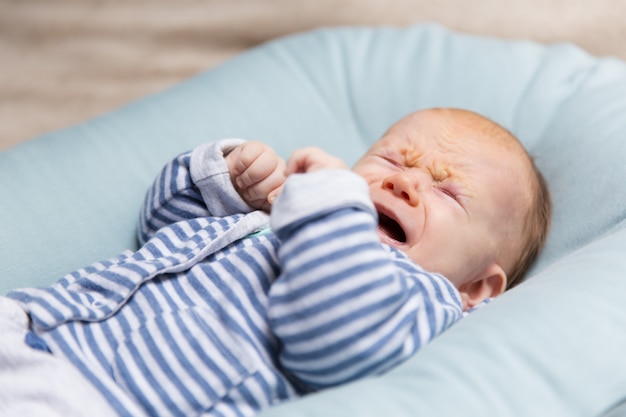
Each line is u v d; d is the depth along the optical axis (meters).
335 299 0.83
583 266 0.95
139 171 1.31
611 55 1.66
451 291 1.00
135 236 1.26
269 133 1.42
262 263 0.97
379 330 0.84
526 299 0.89
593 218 1.22
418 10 1.76
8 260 1.15
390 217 1.07
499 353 0.81
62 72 1.83
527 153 1.22
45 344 0.90
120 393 0.88
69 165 1.27
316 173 0.89
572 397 0.78
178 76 1.82
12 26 1.86
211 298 0.97
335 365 0.84
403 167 1.14
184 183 1.12
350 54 1.54
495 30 1.71
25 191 1.22
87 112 1.80
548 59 1.46
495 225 1.13
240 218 1.08
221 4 1.85
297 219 0.86
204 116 1.40
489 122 1.21
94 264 1.09
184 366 0.90
